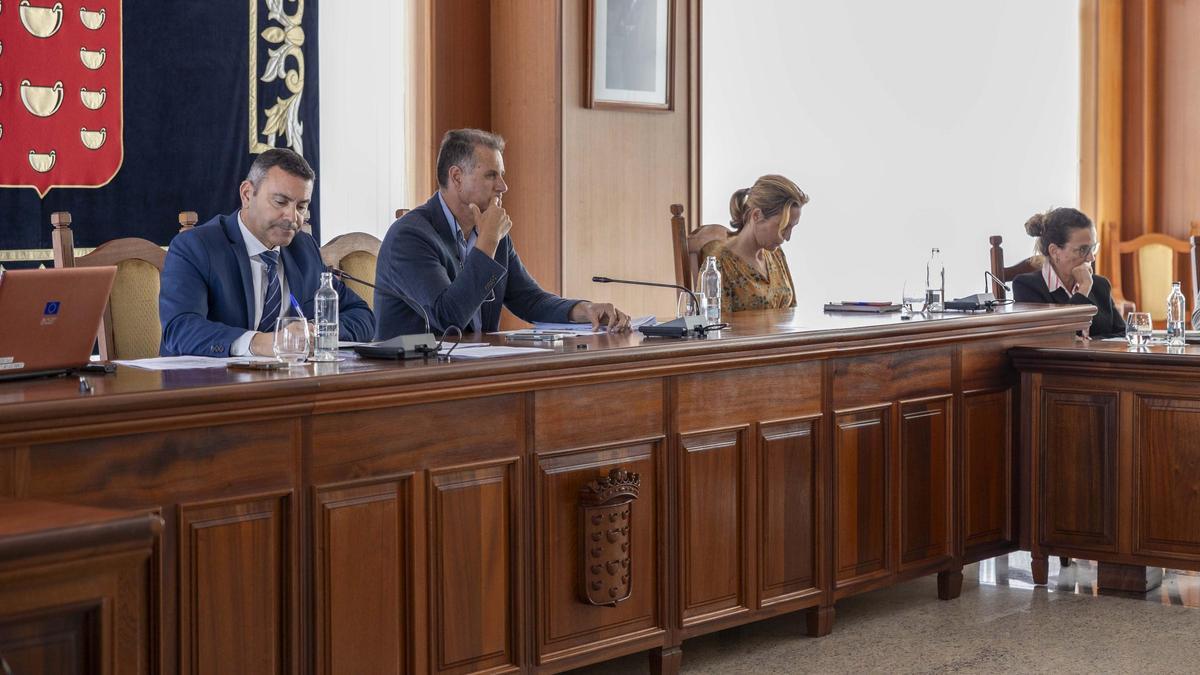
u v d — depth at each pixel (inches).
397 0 227.5
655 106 245.1
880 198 302.8
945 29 313.4
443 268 140.9
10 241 187.5
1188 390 158.2
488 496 114.0
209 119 205.0
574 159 233.6
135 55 197.6
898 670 133.0
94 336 100.8
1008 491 170.2
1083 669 133.3
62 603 67.4
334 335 114.0
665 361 126.5
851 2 295.3
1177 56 336.5
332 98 220.1
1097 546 165.0
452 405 111.0
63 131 191.8
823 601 145.3
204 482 95.0
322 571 102.4
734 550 136.2
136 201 198.8
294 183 132.5
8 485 84.2
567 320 150.0
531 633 117.7
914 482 156.9
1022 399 170.4
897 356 154.6
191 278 129.8
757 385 138.0
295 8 213.5
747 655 138.5
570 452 120.3
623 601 125.3
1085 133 339.6
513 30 235.1
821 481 144.9
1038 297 201.5
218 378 98.6
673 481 129.8
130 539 69.1
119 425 88.6
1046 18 333.4
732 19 273.4
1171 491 159.8
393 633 107.7
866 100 299.3
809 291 290.7
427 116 229.8
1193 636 145.3
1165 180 338.6
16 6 186.9
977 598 162.9
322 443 102.3
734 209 191.5
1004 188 327.3
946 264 315.9
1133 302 332.8
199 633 94.9
